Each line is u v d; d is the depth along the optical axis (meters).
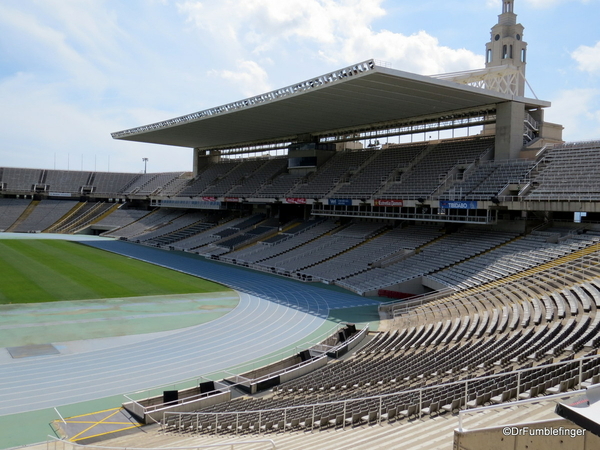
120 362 23.70
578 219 38.72
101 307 34.38
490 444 5.91
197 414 16.81
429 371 17.62
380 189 53.03
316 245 55.72
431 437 9.31
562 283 27.19
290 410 16.58
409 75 37.69
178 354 25.14
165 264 55.53
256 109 51.09
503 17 68.56
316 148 67.38
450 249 43.34
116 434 16.56
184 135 72.69
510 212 42.34
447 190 46.25
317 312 34.31
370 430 11.86
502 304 27.45
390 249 47.88
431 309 31.67
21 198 102.31
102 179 105.69
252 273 51.00
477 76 45.75
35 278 43.50
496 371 14.92
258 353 25.59
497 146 45.91
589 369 11.90
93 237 84.56
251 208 78.19
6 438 16.03
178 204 85.31
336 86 40.69
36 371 22.09
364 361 22.75
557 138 48.72
